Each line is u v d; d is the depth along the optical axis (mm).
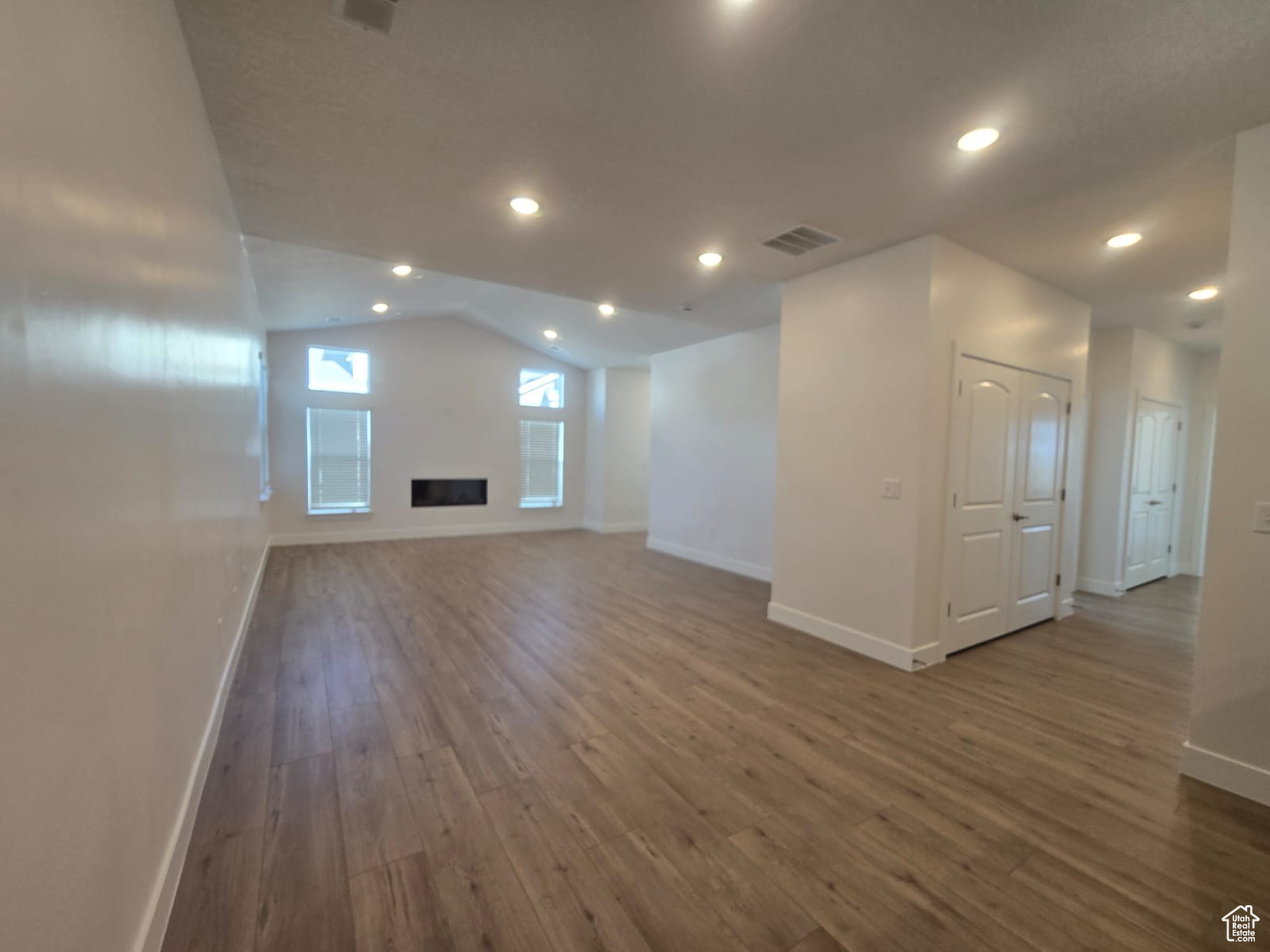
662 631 3807
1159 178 2418
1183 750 2160
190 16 1594
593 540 7844
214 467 2301
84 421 939
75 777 886
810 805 1920
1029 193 2564
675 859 1652
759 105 1972
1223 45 1635
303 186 2619
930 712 2643
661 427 7109
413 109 2033
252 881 1528
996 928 1427
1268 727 1972
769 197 2654
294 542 7043
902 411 3184
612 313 6082
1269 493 1977
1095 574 5227
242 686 2811
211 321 2219
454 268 3771
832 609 3594
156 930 1294
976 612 3545
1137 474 5273
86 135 957
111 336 1074
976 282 3301
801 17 1562
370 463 7461
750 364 5746
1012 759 2236
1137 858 1693
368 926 1392
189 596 1771
